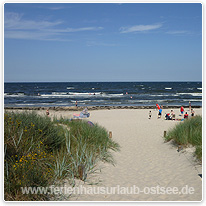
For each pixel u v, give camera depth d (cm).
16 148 554
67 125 1061
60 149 710
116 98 5656
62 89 9331
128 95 6544
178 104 4388
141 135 1425
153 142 1208
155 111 3080
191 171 682
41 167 546
